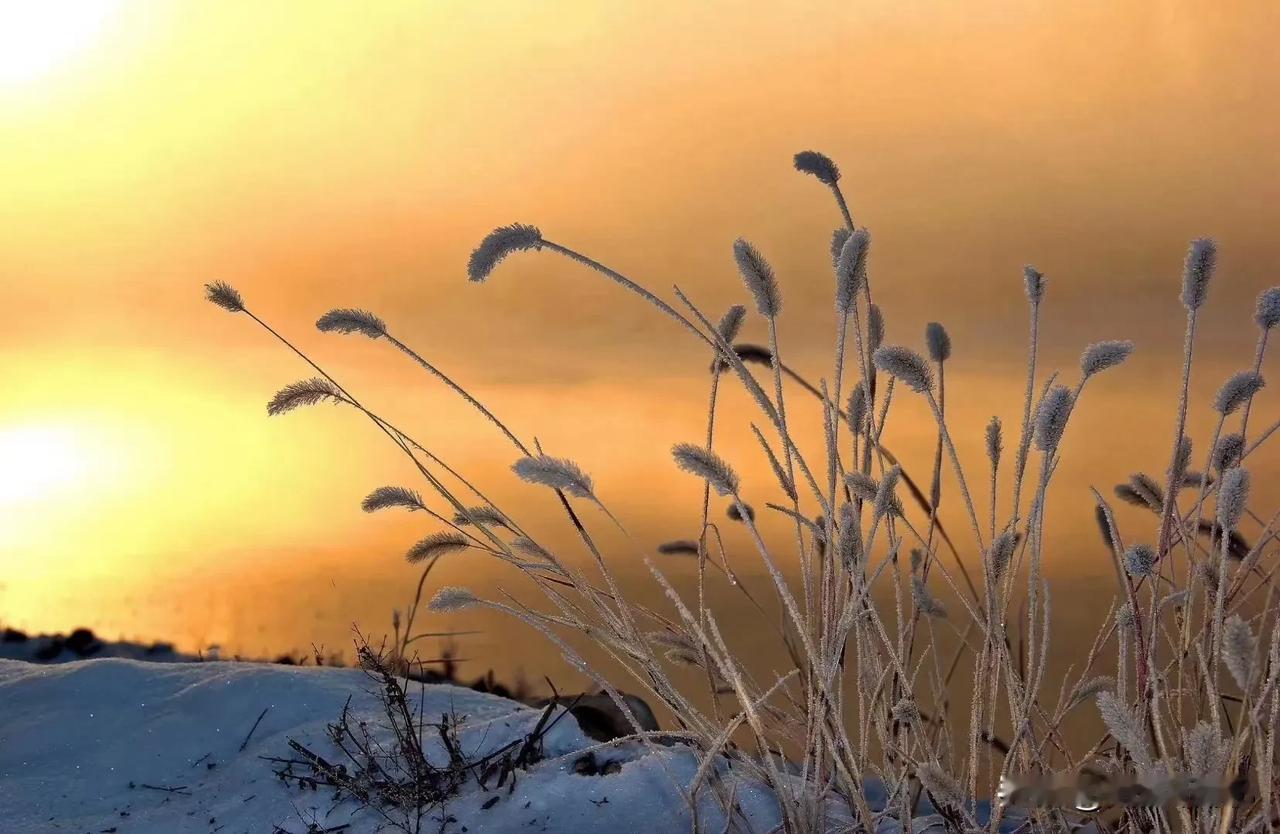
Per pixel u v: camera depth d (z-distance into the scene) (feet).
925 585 9.81
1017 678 9.41
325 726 12.10
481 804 10.43
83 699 12.96
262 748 11.87
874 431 10.04
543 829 10.01
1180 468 8.64
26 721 12.52
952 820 9.27
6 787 11.39
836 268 8.86
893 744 9.62
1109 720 7.08
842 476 9.26
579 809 10.23
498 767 11.06
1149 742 8.95
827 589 9.34
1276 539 8.97
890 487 8.76
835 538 9.68
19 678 13.52
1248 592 9.09
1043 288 9.04
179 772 11.65
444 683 14.30
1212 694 7.91
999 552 9.04
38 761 11.88
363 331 9.79
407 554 10.34
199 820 10.69
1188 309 8.34
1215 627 7.92
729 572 10.52
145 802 11.13
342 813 10.60
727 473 8.59
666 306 9.02
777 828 9.59
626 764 10.80
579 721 13.32
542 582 10.32
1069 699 9.52
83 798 11.21
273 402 10.12
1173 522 8.97
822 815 9.34
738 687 9.06
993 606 9.07
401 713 12.26
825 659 9.01
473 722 12.20
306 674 13.26
